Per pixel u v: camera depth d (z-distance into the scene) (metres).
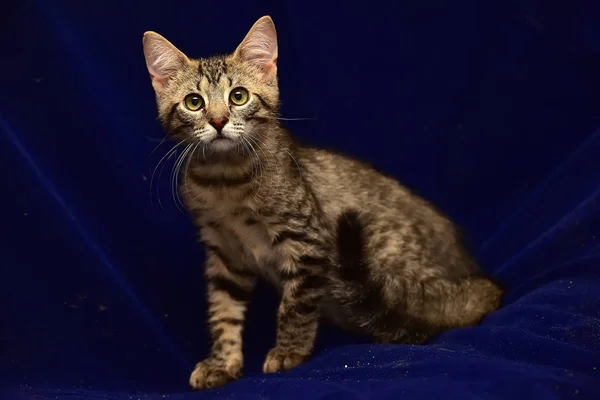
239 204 0.82
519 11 0.93
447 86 0.96
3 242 0.85
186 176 0.83
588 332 0.76
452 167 0.97
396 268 0.87
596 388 0.68
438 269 0.87
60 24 0.88
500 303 0.87
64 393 0.77
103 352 0.85
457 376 0.71
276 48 0.83
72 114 0.89
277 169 0.82
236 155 0.81
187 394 0.76
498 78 0.95
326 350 0.84
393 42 0.95
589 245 0.89
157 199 0.92
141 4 0.91
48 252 0.85
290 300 0.83
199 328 0.91
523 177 0.96
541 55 0.94
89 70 0.90
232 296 0.86
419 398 0.68
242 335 0.87
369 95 0.96
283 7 0.93
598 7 0.92
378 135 0.97
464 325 0.84
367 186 0.89
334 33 0.94
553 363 0.73
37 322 0.85
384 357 0.77
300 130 0.96
